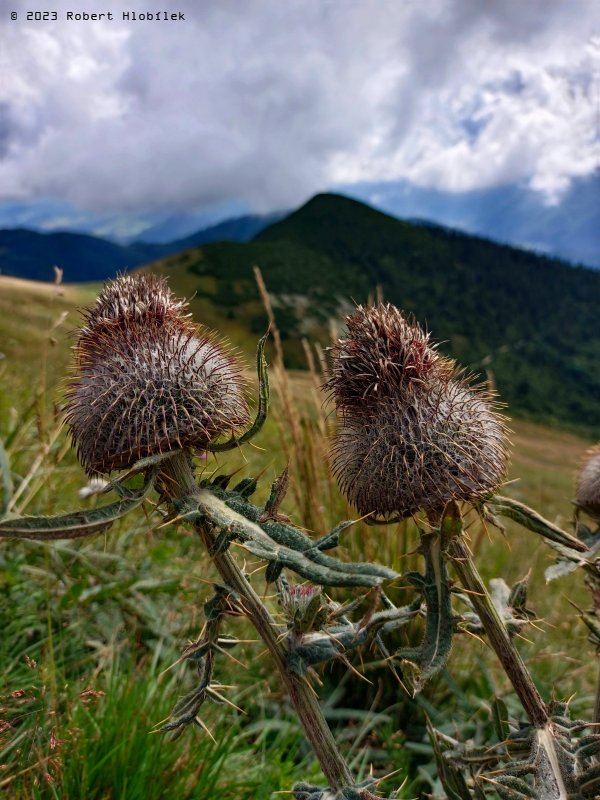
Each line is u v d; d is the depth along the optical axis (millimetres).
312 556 127
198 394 160
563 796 142
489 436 174
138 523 378
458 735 235
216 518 135
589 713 315
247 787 225
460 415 172
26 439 373
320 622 141
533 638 385
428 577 151
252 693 297
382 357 179
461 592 161
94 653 268
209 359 172
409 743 277
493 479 167
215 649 139
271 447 602
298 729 276
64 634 273
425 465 164
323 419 362
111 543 348
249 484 147
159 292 185
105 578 309
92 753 204
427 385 177
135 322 176
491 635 161
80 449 171
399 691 304
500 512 166
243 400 175
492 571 400
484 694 309
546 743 153
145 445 152
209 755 223
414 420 171
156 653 264
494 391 195
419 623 307
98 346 176
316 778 240
